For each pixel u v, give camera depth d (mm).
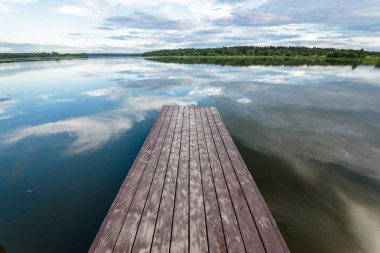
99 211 4258
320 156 6277
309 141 7301
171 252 2387
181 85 17422
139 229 2658
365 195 4625
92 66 37500
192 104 11914
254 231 2670
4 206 4402
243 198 3266
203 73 25781
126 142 7266
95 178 5340
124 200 3146
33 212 4230
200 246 2465
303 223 3869
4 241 3596
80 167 5816
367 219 3977
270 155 6273
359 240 3547
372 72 28922
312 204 4336
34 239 3631
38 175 5480
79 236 3689
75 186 5039
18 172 5621
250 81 19656
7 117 9750
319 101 12859
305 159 6082
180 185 3549
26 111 10625
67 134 7906
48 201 4543
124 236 2551
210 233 2633
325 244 3477
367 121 9453
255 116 9914
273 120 9383
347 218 3994
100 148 6867
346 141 7344
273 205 4297
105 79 20719
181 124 6621
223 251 2408
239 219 2852
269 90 15766
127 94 14289
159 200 3176
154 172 3912
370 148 6840
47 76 22797
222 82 18969
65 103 12109
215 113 7902
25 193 4809
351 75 25219
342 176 5301
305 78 22125
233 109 11000
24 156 6395
